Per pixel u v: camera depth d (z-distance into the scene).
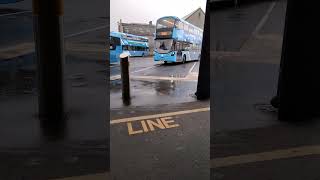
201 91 8.43
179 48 26.12
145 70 19.88
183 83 12.38
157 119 6.15
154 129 5.40
